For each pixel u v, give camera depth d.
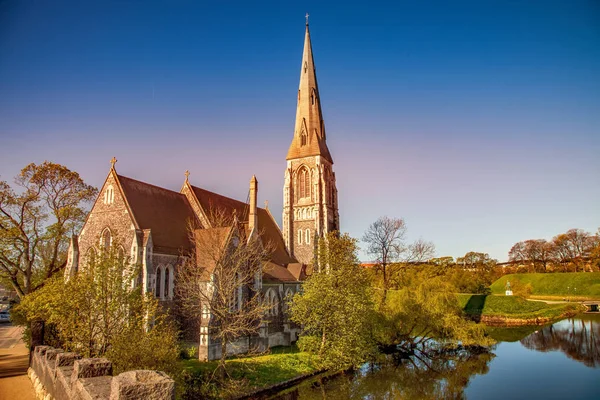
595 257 139.00
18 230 47.59
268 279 55.41
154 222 47.16
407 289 57.03
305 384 41.56
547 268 165.88
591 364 51.09
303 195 74.06
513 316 87.25
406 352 56.78
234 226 48.34
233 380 34.47
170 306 44.72
